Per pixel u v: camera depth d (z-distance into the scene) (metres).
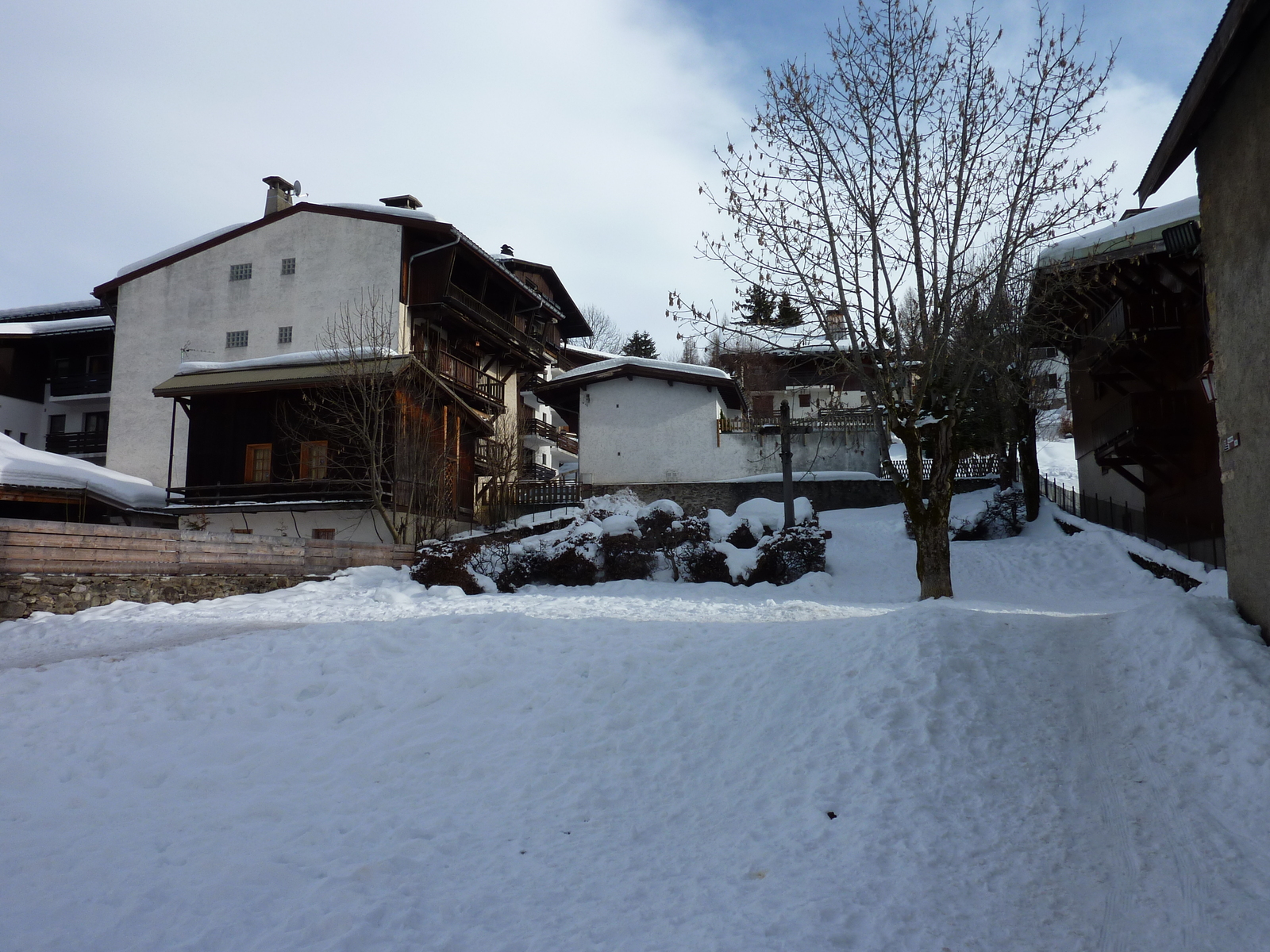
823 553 20.22
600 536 20.56
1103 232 19.72
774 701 7.81
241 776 6.82
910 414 15.44
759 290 15.52
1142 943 4.16
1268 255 7.38
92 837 5.66
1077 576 20.70
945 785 5.98
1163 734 6.51
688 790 6.49
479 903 4.86
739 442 35.12
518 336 38.56
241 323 33.72
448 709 8.29
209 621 12.90
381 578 19.20
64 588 13.35
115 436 34.41
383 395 24.61
